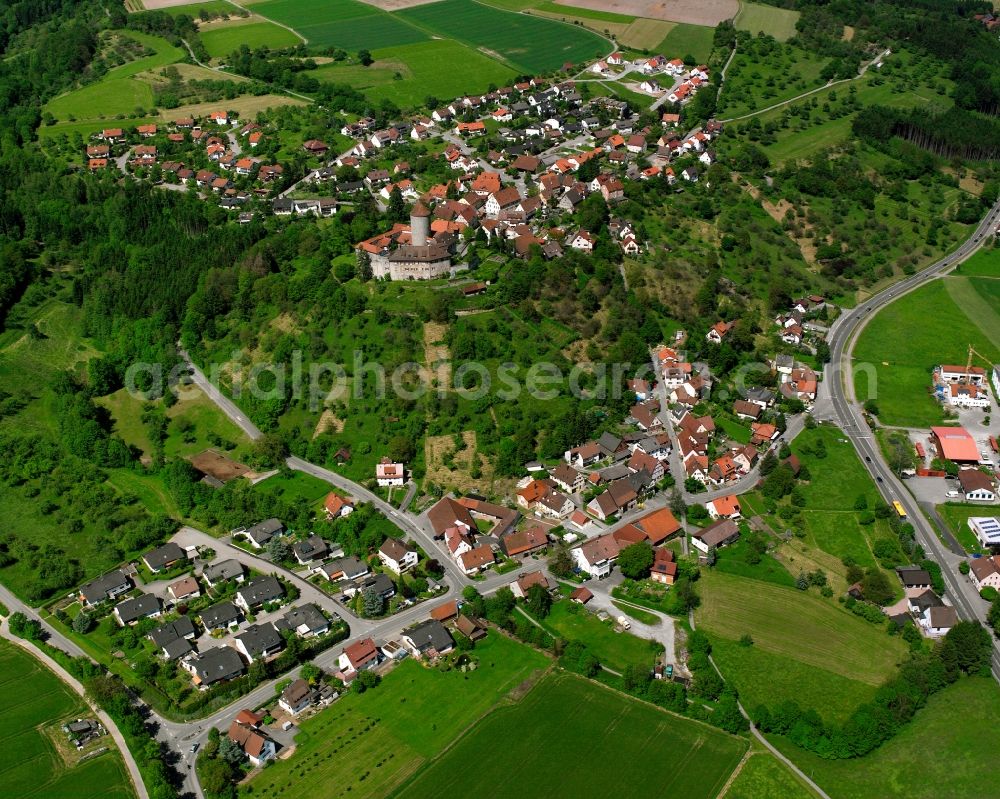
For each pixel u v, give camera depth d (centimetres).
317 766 18912
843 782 18462
